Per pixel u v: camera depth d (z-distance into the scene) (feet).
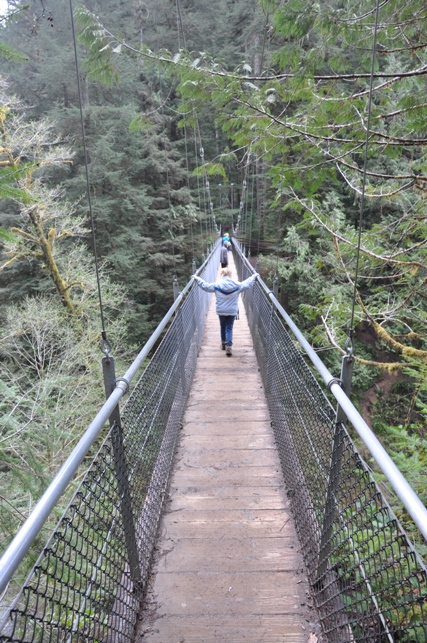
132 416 6.16
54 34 43.88
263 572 6.77
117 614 5.07
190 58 9.37
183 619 6.00
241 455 10.16
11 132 25.67
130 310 40.16
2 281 39.68
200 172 10.70
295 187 10.64
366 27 8.48
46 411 15.64
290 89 9.59
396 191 10.62
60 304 31.45
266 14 9.42
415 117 8.57
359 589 4.52
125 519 5.60
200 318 19.60
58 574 5.74
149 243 47.62
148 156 51.26
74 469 3.66
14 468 11.22
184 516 8.11
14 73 40.75
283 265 34.96
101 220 42.09
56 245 33.78
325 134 9.83
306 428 6.95
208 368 16.20
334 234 13.14
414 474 8.43
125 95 47.62
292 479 8.21
